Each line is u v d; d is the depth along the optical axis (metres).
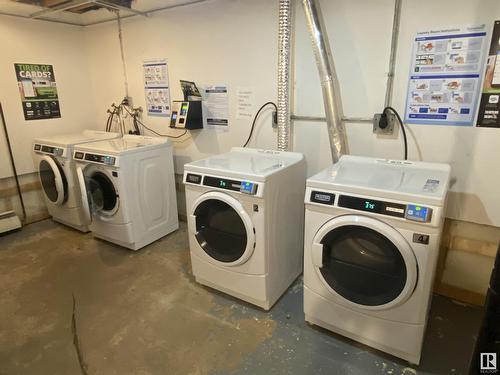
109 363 1.75
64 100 3.72
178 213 3.61
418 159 2.11
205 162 2.24
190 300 2.25
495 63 1.76
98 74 3.84
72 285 2.44
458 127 1.94
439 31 1.87
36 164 3.38
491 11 1.72
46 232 3.34
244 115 2.80
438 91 1.96
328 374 1.65
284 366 1.71
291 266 2.35
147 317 2.09
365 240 1.67
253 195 1.87
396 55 2.03
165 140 3.06
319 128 2.45
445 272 2.20
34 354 1.82
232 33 2.68
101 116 4.00
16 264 2.73
